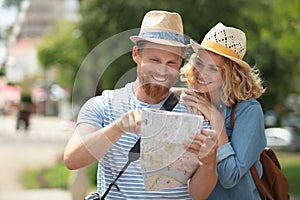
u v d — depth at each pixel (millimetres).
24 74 43875
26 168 18828
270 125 30188
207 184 3621
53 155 21672
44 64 37344
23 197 13750
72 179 10242
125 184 3584
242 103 4066
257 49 22891
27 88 40344
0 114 39469
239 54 4152
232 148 3975
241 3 16797
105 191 3643
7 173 17703
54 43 36188
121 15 16234
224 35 4125
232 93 4055
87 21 16969
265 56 23531
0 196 13961
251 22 17531
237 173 3893
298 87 28047
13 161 20484
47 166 18953
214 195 4094
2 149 24078
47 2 51781
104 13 16656
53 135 28469
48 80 42844
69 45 28844
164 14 3541
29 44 52812
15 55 52000
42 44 37531
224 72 4078
